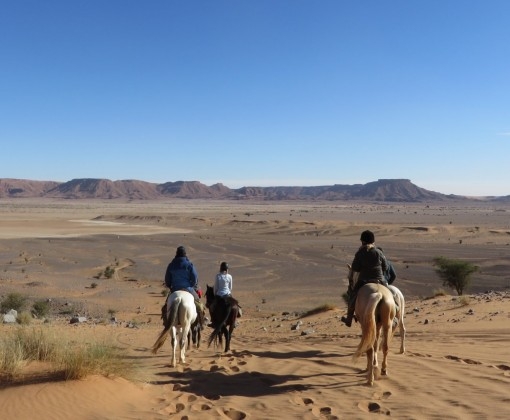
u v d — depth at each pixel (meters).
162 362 11.63
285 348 13.45
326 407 7.47
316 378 9.30
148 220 180.38
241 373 10.00
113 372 8.37
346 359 10.99
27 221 166.00
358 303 9.14
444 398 7.51
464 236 121.38
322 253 86.06
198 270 65.12
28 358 8.50
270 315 38.03
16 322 24.48
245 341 17.41
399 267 67.69
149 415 7.06
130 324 27.06
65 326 22.70
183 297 11.31
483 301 23.55
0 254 78.31
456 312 20.70
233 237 115.50
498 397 7.33
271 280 58.94
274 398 8.08
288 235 124.81
